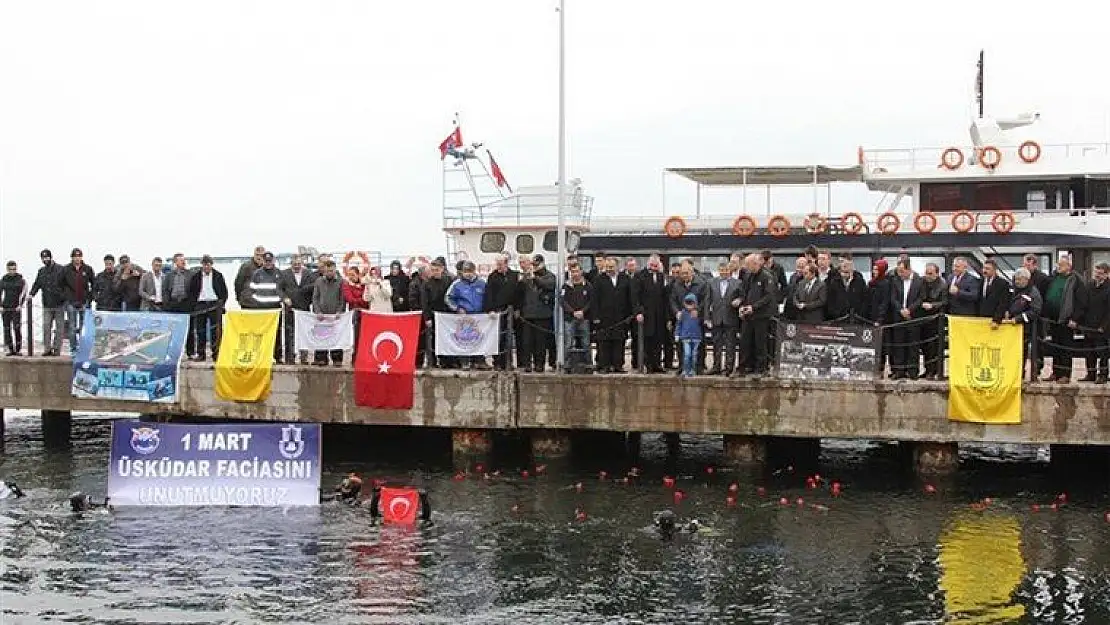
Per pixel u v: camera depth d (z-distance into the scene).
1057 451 22.72
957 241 27.84
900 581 15.91
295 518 19.11
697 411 21.81
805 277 21.75
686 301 21.77
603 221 32.38
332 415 23.25
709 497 20.36
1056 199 29.00
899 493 20.56
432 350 23.59
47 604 15.08
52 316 25.38
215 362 23.91
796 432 21.44
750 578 16.05
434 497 20.47
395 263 24.38
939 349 21.05
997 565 16.52
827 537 17.91
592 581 15.94
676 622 14.47
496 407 22.64
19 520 19.02
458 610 14.83
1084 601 15.09
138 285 25.30
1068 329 20.95
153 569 16.44
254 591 15.52
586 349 22.78
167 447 20.09
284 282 24.28
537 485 21.31
